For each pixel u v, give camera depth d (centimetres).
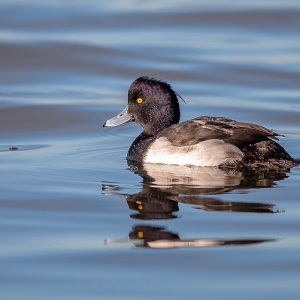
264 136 1315
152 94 1484
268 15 2542
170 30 2472
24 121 1830
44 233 1038
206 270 916
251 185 1226
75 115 1881
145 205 1140
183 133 1366
